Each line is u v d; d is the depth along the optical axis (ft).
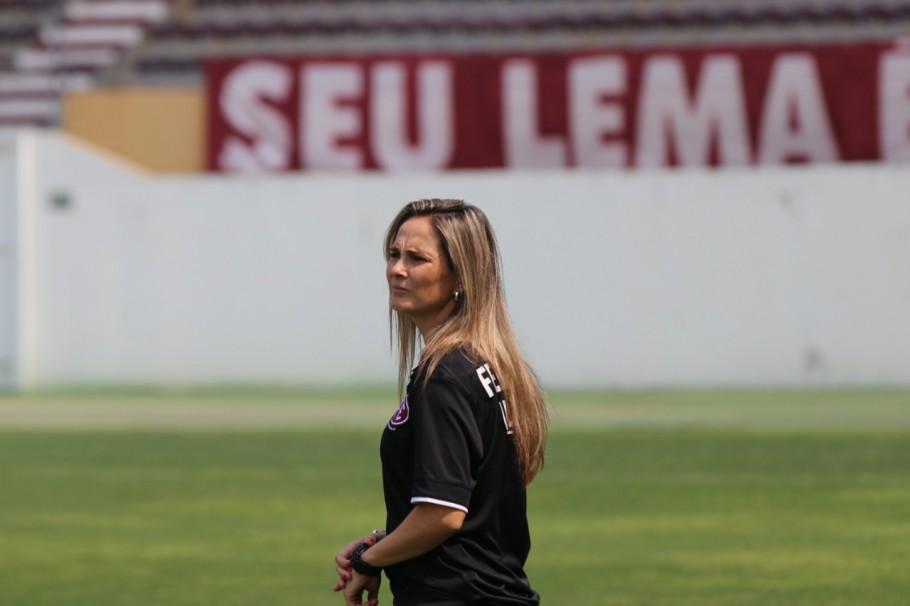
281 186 230.07
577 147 237.66
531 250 226.79
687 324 224.94
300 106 240.94
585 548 101.40
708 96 235.61
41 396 218.59
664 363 225.56
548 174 225.97
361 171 240.53
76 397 216.33
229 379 231.50
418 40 296.92
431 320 42.78
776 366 223.51
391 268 42.34
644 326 225.76
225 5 317.42
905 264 220.23
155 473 140.15
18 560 98.78
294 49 301.22
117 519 114.93
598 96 237.25
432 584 40.86
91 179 230.89
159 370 231.71
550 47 290.35
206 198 230.27
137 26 314.76
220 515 116.37
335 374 230.27
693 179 223.92
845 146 233.35
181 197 230.68
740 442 159.12
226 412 193.98
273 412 193.47
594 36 291.99
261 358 231.30
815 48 233.35
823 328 222.48
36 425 180.65
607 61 236.84
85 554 100.73
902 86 231.71
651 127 236.84
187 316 231.50
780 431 168.86
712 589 88.22
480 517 40.91
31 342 231.71
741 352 224.12
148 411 195.83
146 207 230.89
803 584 89.35
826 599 85.30
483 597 40.96
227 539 106.11
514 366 41.63
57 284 231.71
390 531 42.06
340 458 149.69
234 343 231.50
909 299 220.23
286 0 316.40
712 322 224.33
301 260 229.86
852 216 221.05
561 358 226.99
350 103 240.32
